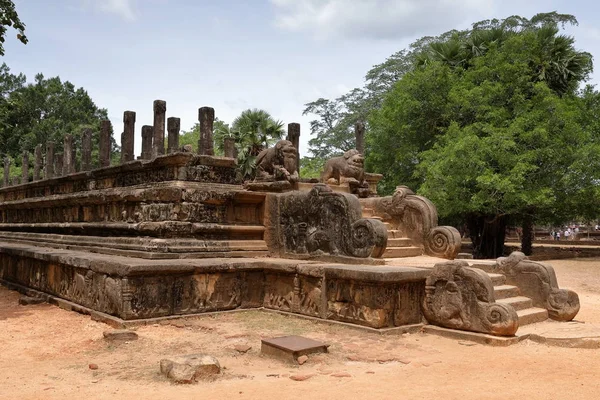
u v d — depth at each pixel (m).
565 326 8.85
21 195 20.55
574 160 23.06
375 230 9.54
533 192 22.67
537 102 23.95
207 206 11.20
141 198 11.35
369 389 5.48
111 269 9.20
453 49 29.12
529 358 6.91
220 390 5.42
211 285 9.83
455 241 10.89
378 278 8.12
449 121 26.53
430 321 8.66
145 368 6.30
